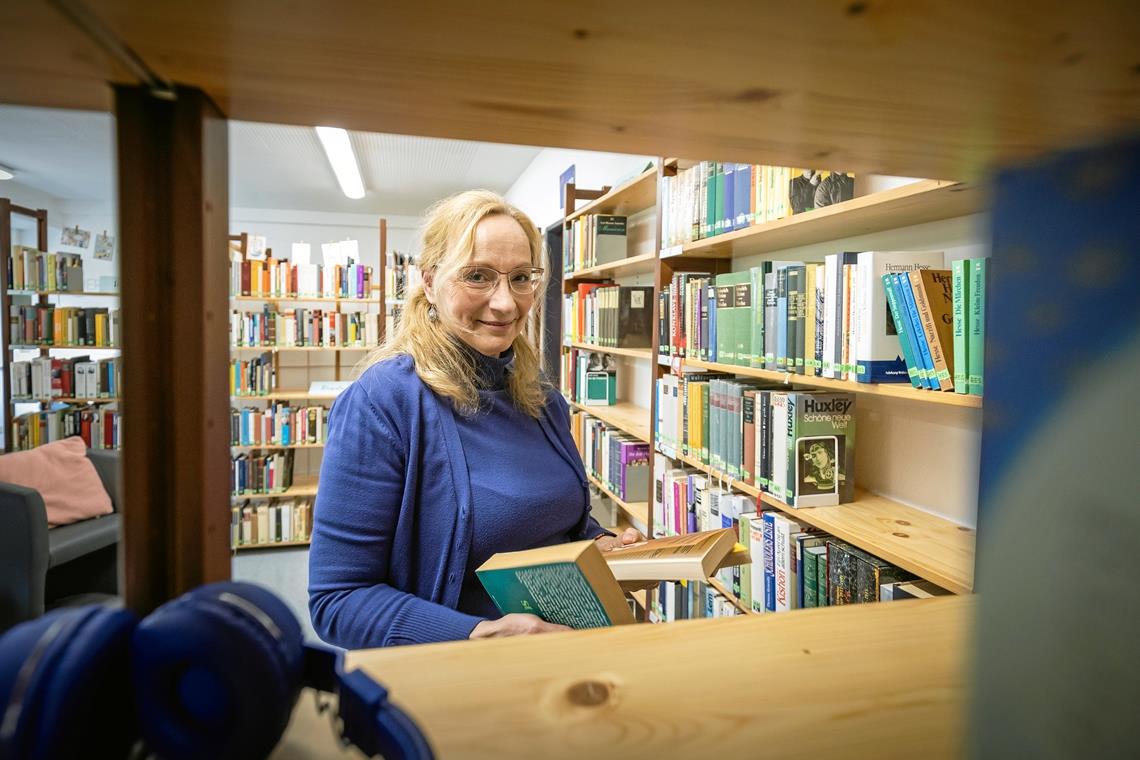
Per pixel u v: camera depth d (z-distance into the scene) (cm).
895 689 36
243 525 427
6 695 24
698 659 39
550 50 28
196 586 33
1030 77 32
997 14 25
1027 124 38
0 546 231
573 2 24
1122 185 26
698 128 40
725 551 85
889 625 44
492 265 111
